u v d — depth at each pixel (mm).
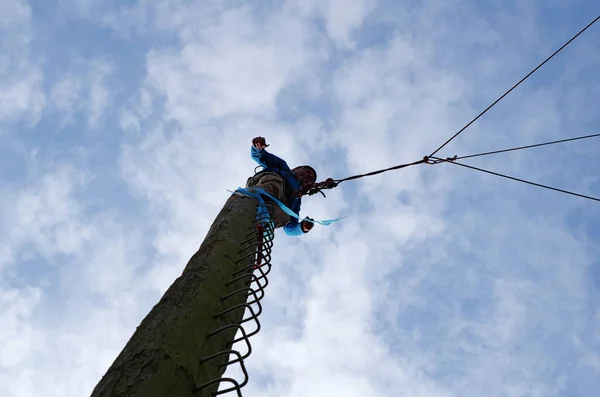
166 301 3057
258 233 4898
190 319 2895
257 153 8000
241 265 3941
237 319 3371
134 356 2502
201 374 2650
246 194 5844
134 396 2254
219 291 3371
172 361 2514
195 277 3373
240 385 2592
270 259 4508
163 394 2336
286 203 8055
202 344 2818
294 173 8906
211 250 3877
